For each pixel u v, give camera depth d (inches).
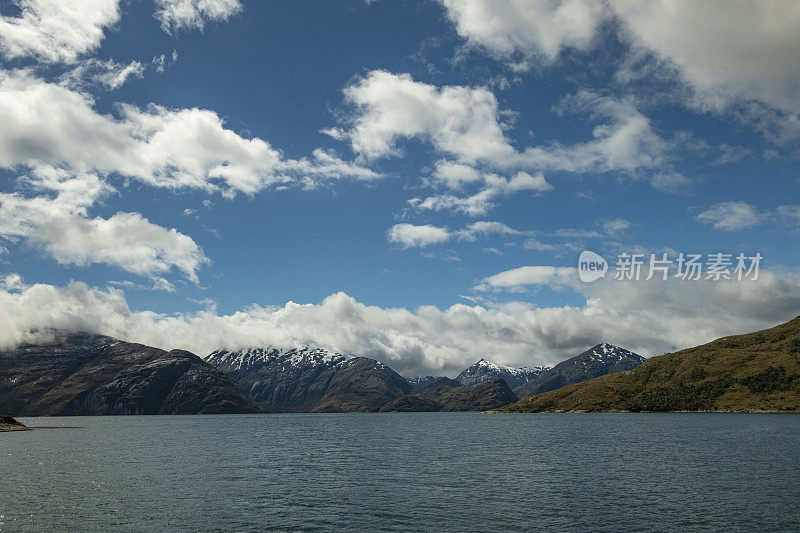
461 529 2143.2
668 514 2358.5
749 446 5418.3
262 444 6771.7
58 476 3622.0
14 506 2588.6
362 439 7706.7
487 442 6648.6
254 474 3754.9
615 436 7140.8
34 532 2127.2
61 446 6427.2
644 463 4153.5
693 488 2992.1
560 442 6333.7
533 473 3693.4
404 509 2512.3
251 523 2253.9
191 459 4815.5
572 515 2357.3
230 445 6589.6
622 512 2406.5
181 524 2240.4
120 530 2153.1
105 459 4805.6
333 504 2637.8
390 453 5359.3
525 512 2427.4
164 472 3860.7
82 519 2325.3
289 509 2524.6
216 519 2324.1
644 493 2859.3
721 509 2447.1
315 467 4173.2
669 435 7175.2
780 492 2844.5
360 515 2391.7
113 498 2795.3
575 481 3302.2
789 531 2079.2
